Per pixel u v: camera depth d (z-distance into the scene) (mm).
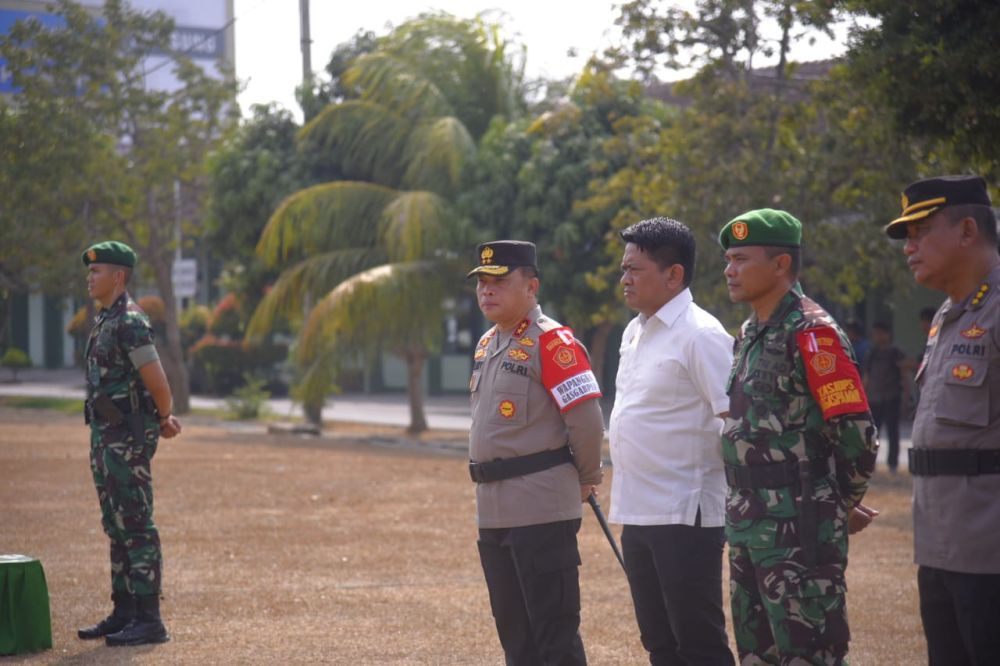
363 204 21938
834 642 4477
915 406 4652
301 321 23125
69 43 26344
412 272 20578
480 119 22734
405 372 38406
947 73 9414
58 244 27234
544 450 5582
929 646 4605
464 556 10195
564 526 5578
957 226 4469
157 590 7355
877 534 11266
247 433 23000
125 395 7305
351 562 9922
